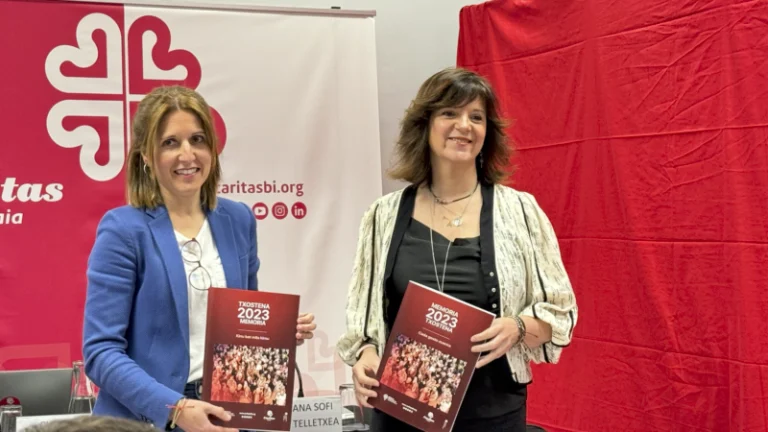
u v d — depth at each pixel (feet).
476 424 5.60
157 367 5.42
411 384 5.46
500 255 5.71
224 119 10.96
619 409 9.72
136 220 5.58
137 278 5.53
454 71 6.04
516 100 11.26
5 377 8.35
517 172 11.25
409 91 12.85
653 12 9.18
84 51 10.40
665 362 9.11
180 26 10.77
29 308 10.13
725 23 8.39
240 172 11.03
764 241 8.07
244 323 5.39
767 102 8.01
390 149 12.76
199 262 5.71
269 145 11.15
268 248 11.12
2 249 10.05
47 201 10.24
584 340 10.23
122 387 5.16
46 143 10.25
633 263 9.50
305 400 6.09
